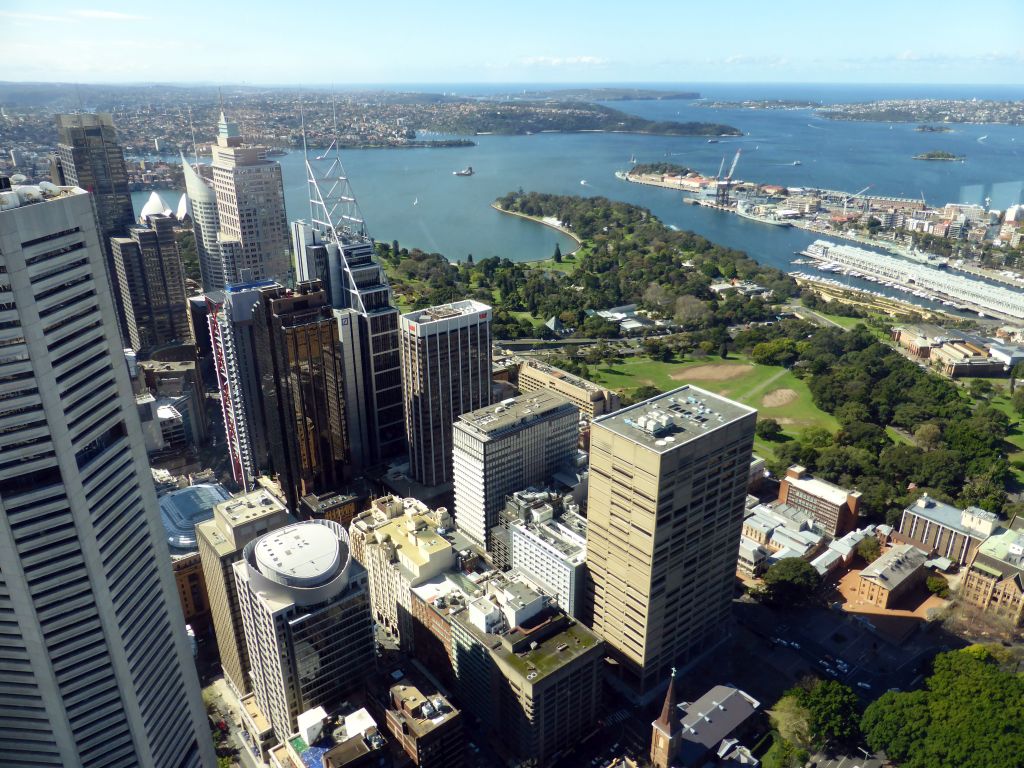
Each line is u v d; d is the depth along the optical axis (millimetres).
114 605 187500
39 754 195875
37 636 176875
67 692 186875
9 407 158125
